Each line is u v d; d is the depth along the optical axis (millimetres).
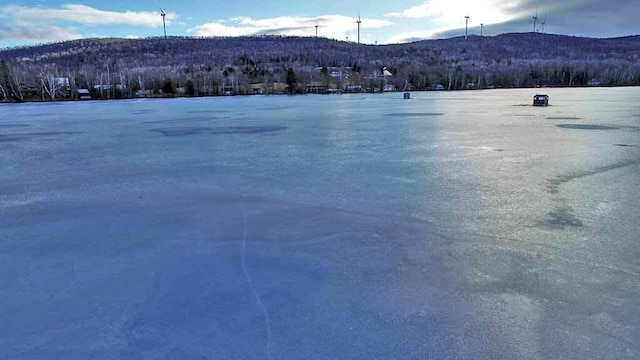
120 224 4371
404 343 2344
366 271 3234
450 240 3832
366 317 2604
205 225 4285
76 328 2535
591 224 4195
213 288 2990
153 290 2977
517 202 4957
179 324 2557
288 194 5391
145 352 2295
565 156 7766
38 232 4176
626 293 2852
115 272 3268
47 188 5953
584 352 2248
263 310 2699
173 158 8172
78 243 3873
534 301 2768
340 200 5098
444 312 2650
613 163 7094
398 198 5156
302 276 3162
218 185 5922
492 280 3066
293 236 3961
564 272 3174
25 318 2652
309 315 2635
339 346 2326
